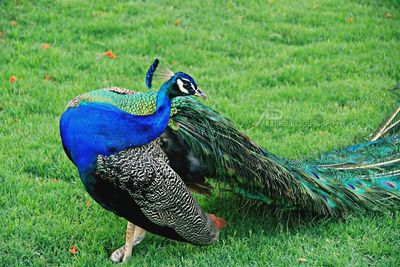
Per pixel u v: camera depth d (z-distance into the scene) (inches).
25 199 428.1
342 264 372.5
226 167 384.2
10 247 385.7
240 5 779.4
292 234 403.2
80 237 401.7
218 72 627.8
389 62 644.1
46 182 451.8
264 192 392.5
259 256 381.7
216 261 378.6
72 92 569.6
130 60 638.5
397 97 557.6
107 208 359.3
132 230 378.6
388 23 738.2
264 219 416.8
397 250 382.6
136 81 601.6
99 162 340.8
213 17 742.5
